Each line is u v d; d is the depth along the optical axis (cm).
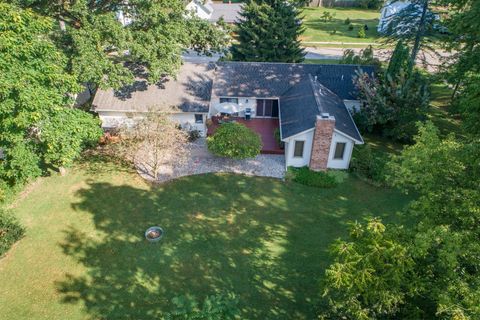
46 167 2544
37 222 2086
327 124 2366
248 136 2567
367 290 1086
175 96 2947
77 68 2306
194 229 2070
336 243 1204
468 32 2267
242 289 1722
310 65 3325
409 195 2350
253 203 2280
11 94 1647
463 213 1174
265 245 1973
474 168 1227
